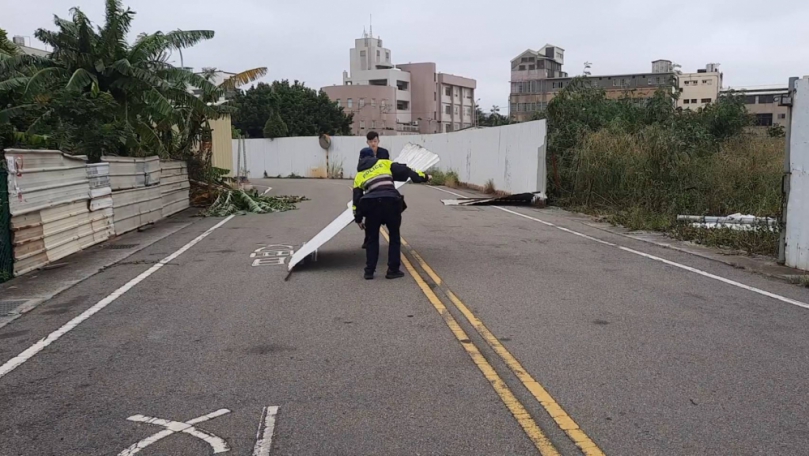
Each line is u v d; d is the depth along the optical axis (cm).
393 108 8162
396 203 916
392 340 634
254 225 1591
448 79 8988
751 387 509
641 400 483
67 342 647
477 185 2836
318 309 758
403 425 444
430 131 8756
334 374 543
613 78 6606
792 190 997
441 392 501
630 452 403
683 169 1691
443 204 2094
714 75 7250
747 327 678
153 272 998
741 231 1233
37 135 1402
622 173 1775
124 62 1770
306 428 442
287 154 4606
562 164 2023
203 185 2145
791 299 803
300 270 1001
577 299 801
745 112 2589
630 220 1505
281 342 634
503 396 492
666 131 1873
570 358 578
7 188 945
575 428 436
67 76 1747
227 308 771
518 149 2255
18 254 972
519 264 1038
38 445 425
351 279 927
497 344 618
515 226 1530
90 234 1248
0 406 490
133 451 414
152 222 1634
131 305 793
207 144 2264
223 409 476
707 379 526
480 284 888
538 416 456
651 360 572
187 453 410
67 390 520
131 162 1489
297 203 2222
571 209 1894
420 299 802
